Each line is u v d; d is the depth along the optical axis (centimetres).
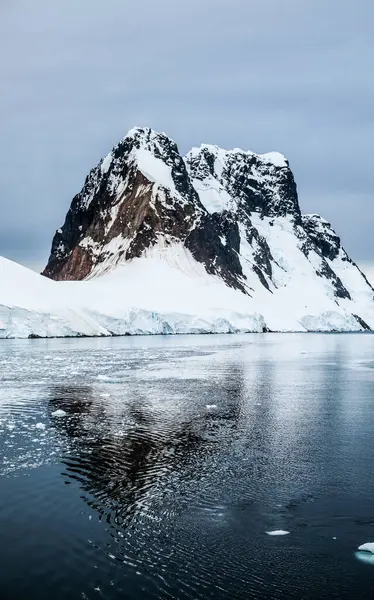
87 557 1342
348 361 6981
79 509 1655
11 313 10781
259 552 1387
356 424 2906
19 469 2042
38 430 2684
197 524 1559
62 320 11569
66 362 6166
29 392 3909
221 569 1295
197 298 16825
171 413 3177
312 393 4038
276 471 2066
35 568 1284
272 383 4597
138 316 13875
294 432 2716
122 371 5356
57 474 1988
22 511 1628
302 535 1491
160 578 1247
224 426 2838
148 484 1900
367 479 1977
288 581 1242
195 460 2205
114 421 2923
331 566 1314
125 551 1380
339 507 1702
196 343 10600
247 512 1655
